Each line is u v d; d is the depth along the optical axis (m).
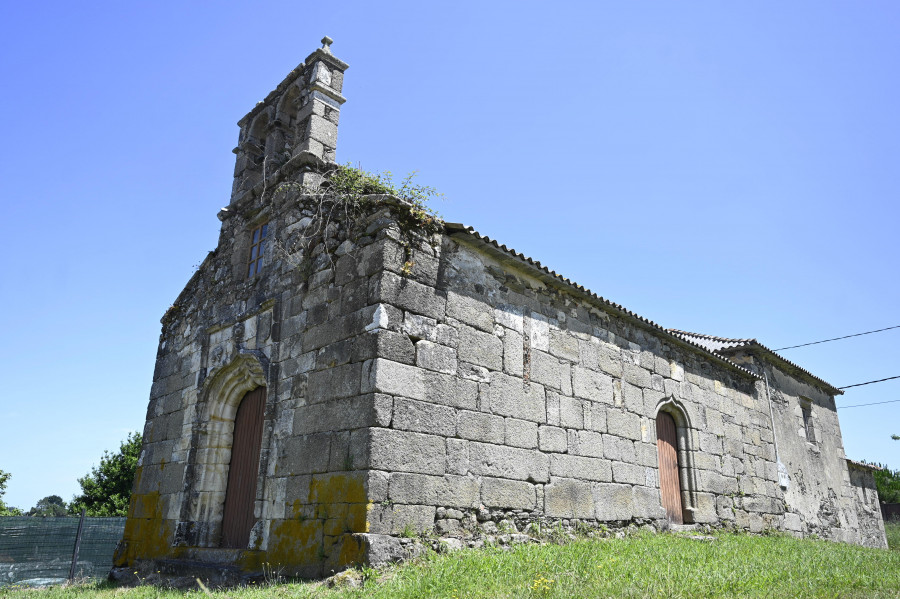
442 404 9.67
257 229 13.37
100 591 10.38
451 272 10.51
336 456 9.11
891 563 10.30
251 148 14.70
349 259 10.31
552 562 8.36
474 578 7.51
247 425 12.23
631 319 13.88
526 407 11.00
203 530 11.70
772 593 7.09
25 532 14.43
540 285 12.11
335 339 9.94
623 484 12.52
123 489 30.64
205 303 13.91
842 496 21.52
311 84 12.92
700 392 15.73
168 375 14.30
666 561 8.74
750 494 16.39
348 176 11.02
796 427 20.00
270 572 9.05
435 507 9.12
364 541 8.22
